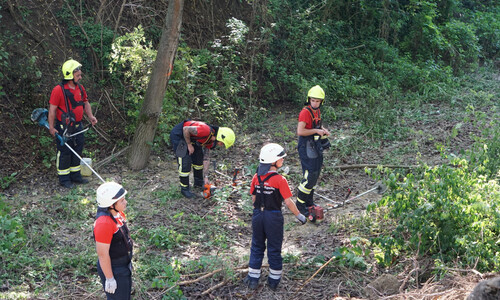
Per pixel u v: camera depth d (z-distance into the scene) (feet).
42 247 18.89
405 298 14.53
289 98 41.91
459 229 17.06
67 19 31.91
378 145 31.27
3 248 17.76
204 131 23.59
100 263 12.49
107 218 12.41
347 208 23.20
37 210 21.89
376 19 51.37
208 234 20.76
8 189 24.72
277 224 16.05
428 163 27.76
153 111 27.63
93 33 32.37
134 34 29.99
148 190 25.46
